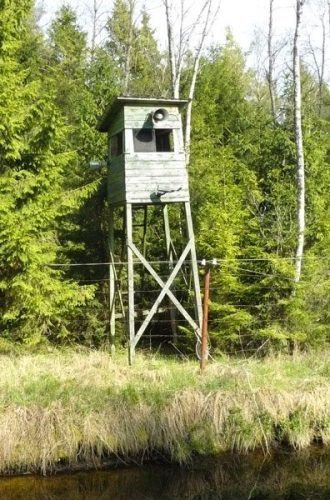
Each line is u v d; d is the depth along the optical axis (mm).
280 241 12609
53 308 11625
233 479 8320
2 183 11094
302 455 8711
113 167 12227
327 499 7742
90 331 13438
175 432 8570
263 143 15836
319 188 14898
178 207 14453
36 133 11688
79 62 19875
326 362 10578
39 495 7773
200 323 11359
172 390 9102
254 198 13633
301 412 9016
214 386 9227
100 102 15492
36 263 11031
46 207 11570
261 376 9688
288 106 17141
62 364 10750
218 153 15414
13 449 8086
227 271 12391
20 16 11812
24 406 8430
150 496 7969
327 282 12117
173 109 11688
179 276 13578
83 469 8164
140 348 13375
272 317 12312
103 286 14008
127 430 8453
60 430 8289
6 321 11977
